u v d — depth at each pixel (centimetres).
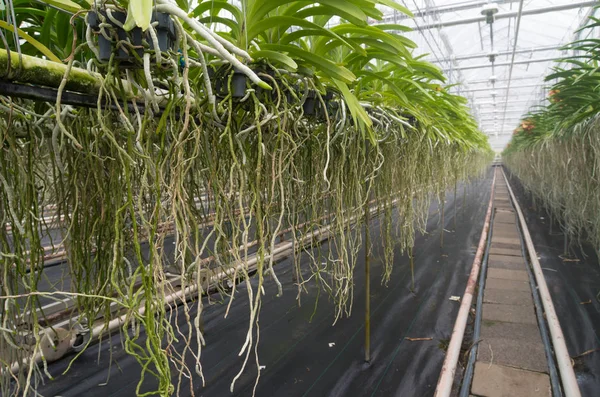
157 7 47
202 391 135
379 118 129
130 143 55
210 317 191
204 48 55
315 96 86
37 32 91
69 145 78
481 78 913
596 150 188
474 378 145
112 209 83
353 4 70
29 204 69
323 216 124
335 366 150
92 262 82
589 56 172
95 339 159
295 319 189
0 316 72
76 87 53
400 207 176
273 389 137
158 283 57
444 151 258
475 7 472
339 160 116
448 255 314
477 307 210
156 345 54
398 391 136
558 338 162
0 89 49
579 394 128
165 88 64
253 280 243
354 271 267
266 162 83
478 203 646
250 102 72
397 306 208
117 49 48
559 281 248
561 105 235
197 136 58
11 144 64
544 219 474
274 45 73
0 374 74
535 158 455
